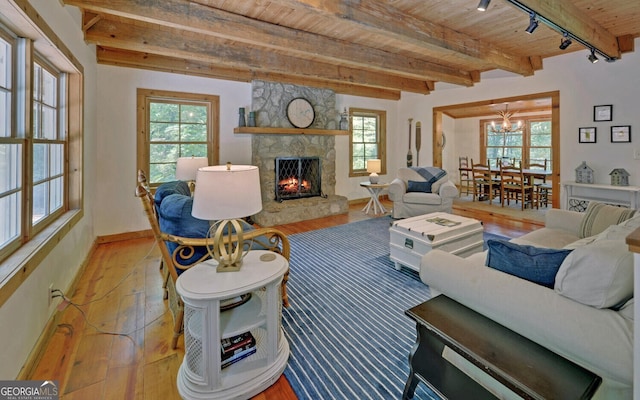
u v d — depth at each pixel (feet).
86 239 11.01
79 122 9.99
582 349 3.57
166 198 7.63
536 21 9.08
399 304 8.07
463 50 12.32
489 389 4.48
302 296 8.51
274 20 10.80
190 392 5.00
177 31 12.00
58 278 7.44
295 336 6.69
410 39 10.57
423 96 22.66
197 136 16.05
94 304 8.11
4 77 6.05
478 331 4.31
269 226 16.46
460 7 10.03
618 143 13.94
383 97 23.48
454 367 4.85
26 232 6.46
